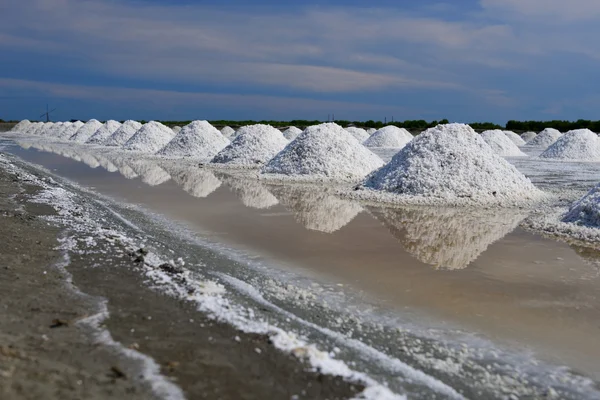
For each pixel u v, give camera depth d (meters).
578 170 21.97
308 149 18.86
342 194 13.66
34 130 59.62
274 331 3.94
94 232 7.11
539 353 4.20
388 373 3.61
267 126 24.73
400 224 9.67
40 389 2.70
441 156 14.24
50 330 3.61
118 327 3.84
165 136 32.84
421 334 4.49
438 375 3.69
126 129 37.47
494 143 32.91
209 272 5.93
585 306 5.30
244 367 3.36
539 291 5.75
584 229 8.94
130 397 2.80
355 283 5.88
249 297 5.07
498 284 5.98
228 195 13.16
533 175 19.70
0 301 4.06
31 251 5.86
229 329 3.96
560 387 3.65
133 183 15.17
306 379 3.28
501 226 9.66
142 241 7.14
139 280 5.09
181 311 4.29
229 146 23.75
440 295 5.54
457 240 8.36
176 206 11.08
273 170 18.56
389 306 5.16
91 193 12.58
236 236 8.22
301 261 6.78
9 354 3.04
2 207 8.58
